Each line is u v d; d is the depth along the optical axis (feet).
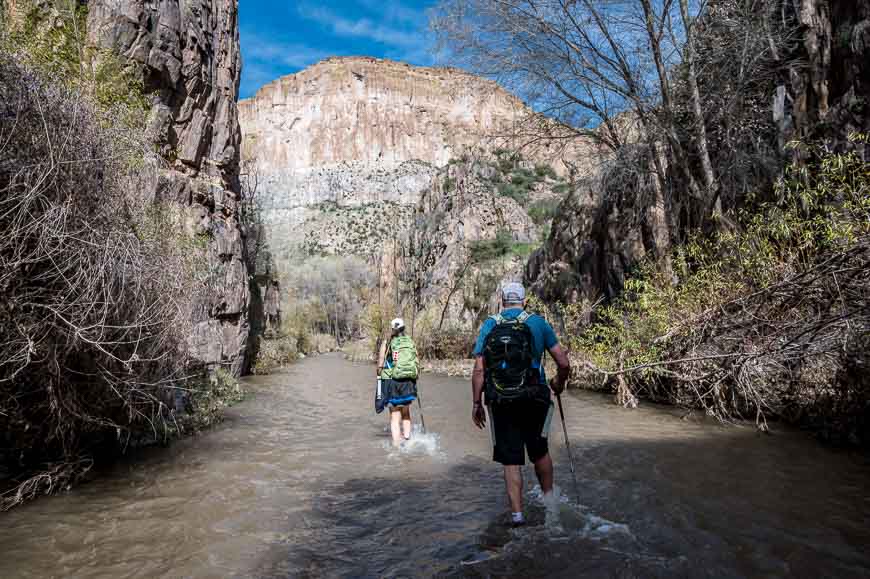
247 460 17.98
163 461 17.79
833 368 19.36
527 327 12.51
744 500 12.69
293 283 240.32
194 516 12.48
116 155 16.19
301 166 648.79
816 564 9.27
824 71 30.09
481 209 104.99
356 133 647.97
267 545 10.75
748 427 21.56
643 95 35.58
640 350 28.60
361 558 10.05
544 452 12.56
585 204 55.36
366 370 63.72
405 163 524.93
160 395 19.81
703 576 8.89
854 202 20.29
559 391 13.37
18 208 13.08
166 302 17.57
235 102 47.60
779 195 28.17
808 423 20.56
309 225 427.74
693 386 24.50
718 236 26.53
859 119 27.66
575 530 11.09
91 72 20.02
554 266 58.23
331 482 15.31
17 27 16.89
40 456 15.21
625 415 25.59
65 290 13.83
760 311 21.79
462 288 91.50
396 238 113.19
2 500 13.03
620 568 9.19
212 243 38.96
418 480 15.46
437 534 11.17
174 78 35.86
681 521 11.41
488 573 9.15
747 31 31.50
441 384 44.68
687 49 35.04
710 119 35.40
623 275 44.47
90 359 15.56
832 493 13.08
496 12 35.35
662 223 38.40
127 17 31.32
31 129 13.83
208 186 39.93
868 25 27.32
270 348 65.57
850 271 17.57
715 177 35.63
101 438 17.90
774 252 22.58
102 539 11.09
